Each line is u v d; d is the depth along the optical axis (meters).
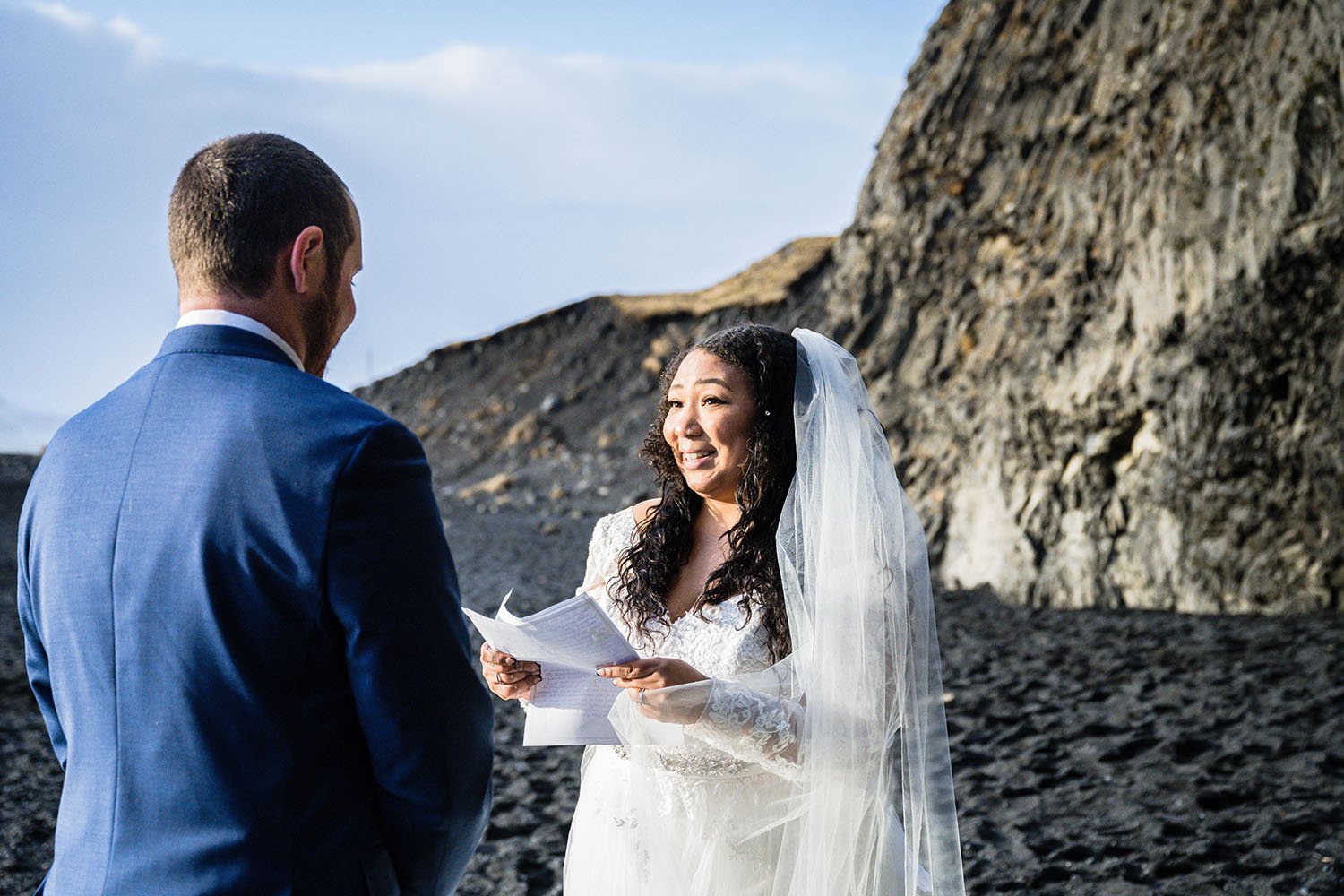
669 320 30.78
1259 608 10.21
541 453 27.88
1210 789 5.12
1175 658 8.12
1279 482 10.20
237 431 1.79
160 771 1.72
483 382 32.59
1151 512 11.24
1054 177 15.63
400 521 1.79
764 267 29.50
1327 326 10.01
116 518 1.80
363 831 1.79
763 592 2.55
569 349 31.89
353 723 1.80
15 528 22.02
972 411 14.21
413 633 1.77
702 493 2.69
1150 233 12.10
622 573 2.73
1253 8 11.83
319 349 2.02
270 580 1.74
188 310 1.94
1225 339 10.43
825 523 2.47
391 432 1.82
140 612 1.76
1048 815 5.14
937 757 2.49
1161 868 4.39
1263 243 10.25
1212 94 11.74
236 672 1.72
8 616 12.56
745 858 2.52
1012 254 15.57
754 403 2.62
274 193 1.91
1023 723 6.66
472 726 1.85
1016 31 18.14
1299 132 10.43
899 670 2.45
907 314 17.20
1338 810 4.77
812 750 2.38
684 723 2.35
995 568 12.63
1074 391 11.91
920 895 2.47
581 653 2.31
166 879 1.70
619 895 2.64
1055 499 12.11
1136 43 15.05
